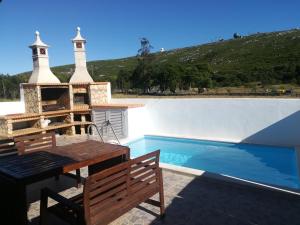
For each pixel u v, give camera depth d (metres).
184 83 29.62
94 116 11.34
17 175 3.09
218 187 4.72
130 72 35.38
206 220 3.61
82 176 5.52
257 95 19.42
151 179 3.56
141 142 10.34
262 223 3.48
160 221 3.62
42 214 3.18
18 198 3.03
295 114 8.05
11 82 24.27
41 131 10.20
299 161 7.05
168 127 10.79
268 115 8.52
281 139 8.34
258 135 8.76
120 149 4.30
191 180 5.09
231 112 9.23
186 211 3.87
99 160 3.94
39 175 3.17
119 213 3.02
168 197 4.35
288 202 4.07
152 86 32.00
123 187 3.14
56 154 4.01
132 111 10.52
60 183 5.19
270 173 6.88
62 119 11.71
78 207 2.80
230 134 9.34
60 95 11.89
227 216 3.70
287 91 19.81
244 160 7.92
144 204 4.13
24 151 4.89
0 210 3.18
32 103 10.77
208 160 8.12
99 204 2.86
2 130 9.45
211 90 27.97
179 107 10.41
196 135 10.12
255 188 4.51
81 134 11.48
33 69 12.50
